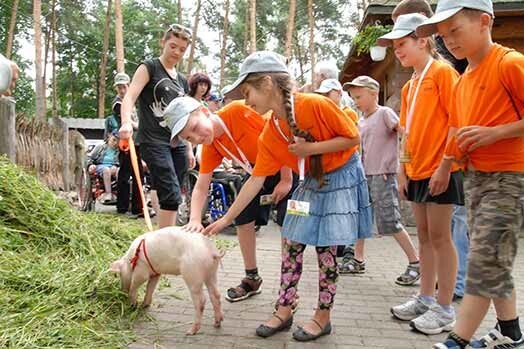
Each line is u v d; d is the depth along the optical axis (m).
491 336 2.61
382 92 10.41
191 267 2.91
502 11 7.02
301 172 2.90
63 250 4.07
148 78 4.21
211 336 2.96
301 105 2.81
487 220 2.45
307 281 4.33
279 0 31.72
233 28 32.72
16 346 2.49
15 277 3.32
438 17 2.47
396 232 4.38
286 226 3.04
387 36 3.27
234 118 3.36
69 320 2.89
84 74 37.00
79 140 9.23
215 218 6.75
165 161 4.21
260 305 3.59
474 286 2.47
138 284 3.14
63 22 29.41
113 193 8.14
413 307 3.34
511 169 2.44
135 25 35.00
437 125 3.12
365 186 3.09
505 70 2.40
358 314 3.47
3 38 31.84
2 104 5.37
